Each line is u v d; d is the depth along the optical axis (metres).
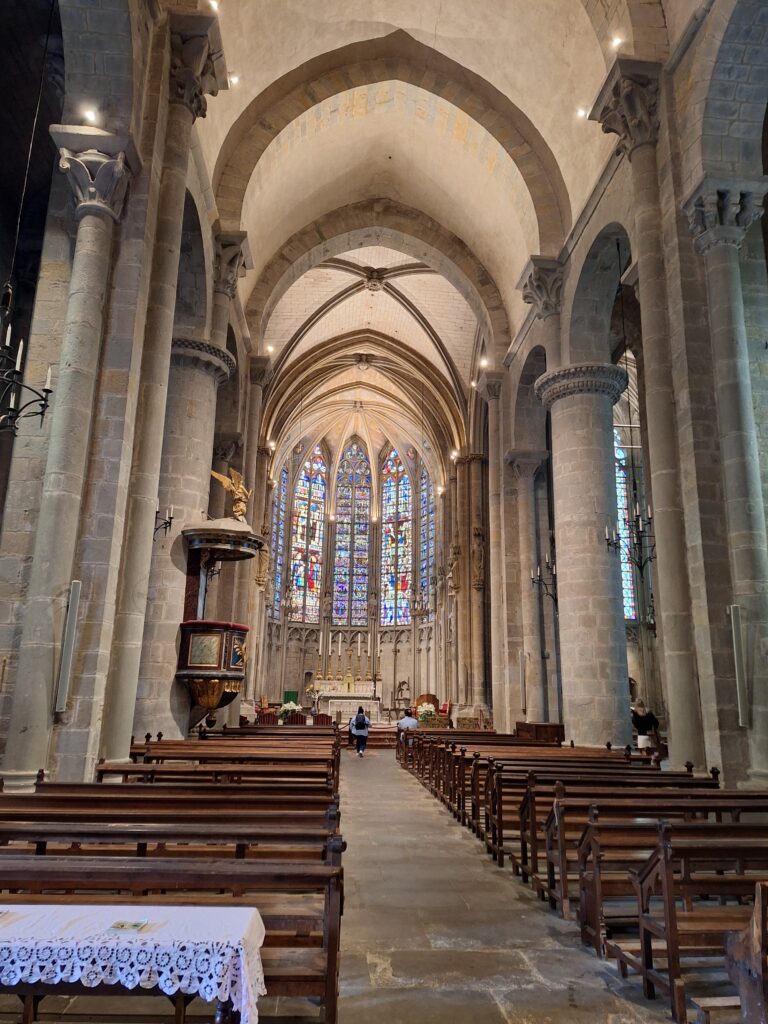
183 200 12.59
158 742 12.26
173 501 15.41
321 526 47.50
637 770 10.01
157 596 14.39
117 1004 4.79
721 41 11.76
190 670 14.27
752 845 5.01
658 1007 4.93
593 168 17.23
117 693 10.68
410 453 46.22
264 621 35.84
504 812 10.00
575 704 16.64
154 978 2.90
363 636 46.31
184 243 15.89
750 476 11.12
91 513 10.21
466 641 31.48
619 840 6.28
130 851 6.79
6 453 14.55
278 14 16.84
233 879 3.98
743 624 10.74
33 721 9.23
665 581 11.76
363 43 19.48
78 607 9.80
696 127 12.23
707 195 11.85
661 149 13.15
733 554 11.09
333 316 33.16
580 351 18.27
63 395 10.16
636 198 13.23
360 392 42.00
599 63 15.84
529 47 17.66
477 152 20.88
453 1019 4.71
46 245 11.54
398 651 45.34
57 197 11.72
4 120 15.05
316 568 46.75
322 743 12.57
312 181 22.45
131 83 11.31
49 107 14.68
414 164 23.17
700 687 11.18
